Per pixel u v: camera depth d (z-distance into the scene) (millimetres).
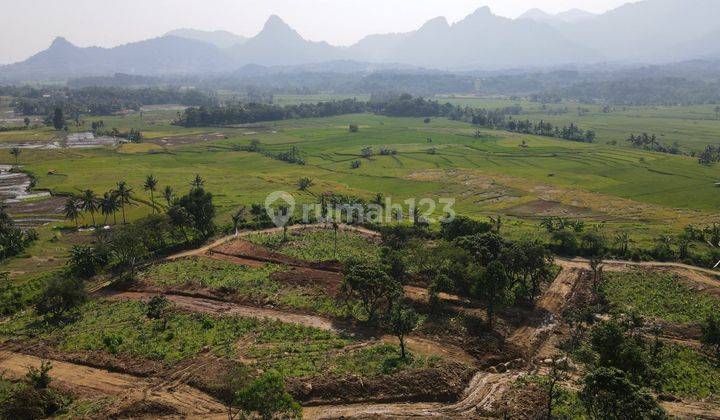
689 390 60594
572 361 67312
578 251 108250
